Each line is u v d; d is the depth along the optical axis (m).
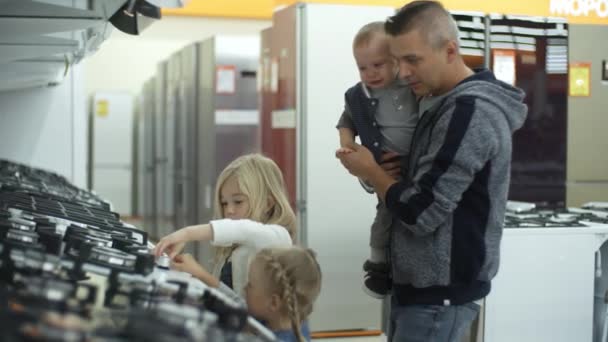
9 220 2.06
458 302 2.53
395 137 2.77
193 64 8.41
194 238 2.42
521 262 3.99
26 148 5.79
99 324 1.14
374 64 2.76
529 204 4.99
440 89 2.56
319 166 5.68
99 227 2.59
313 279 2.13
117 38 14.26
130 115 14.31
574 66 5.74
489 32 5.16
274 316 2.10
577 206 5.77
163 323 1.13
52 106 5.81
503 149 2.46
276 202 2.73
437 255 2.50
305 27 5.67
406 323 2.60
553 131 5.32
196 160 8.41
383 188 2.53
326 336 5.68
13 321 1.06
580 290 4.07
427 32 2.45
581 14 6.41
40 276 1.46
